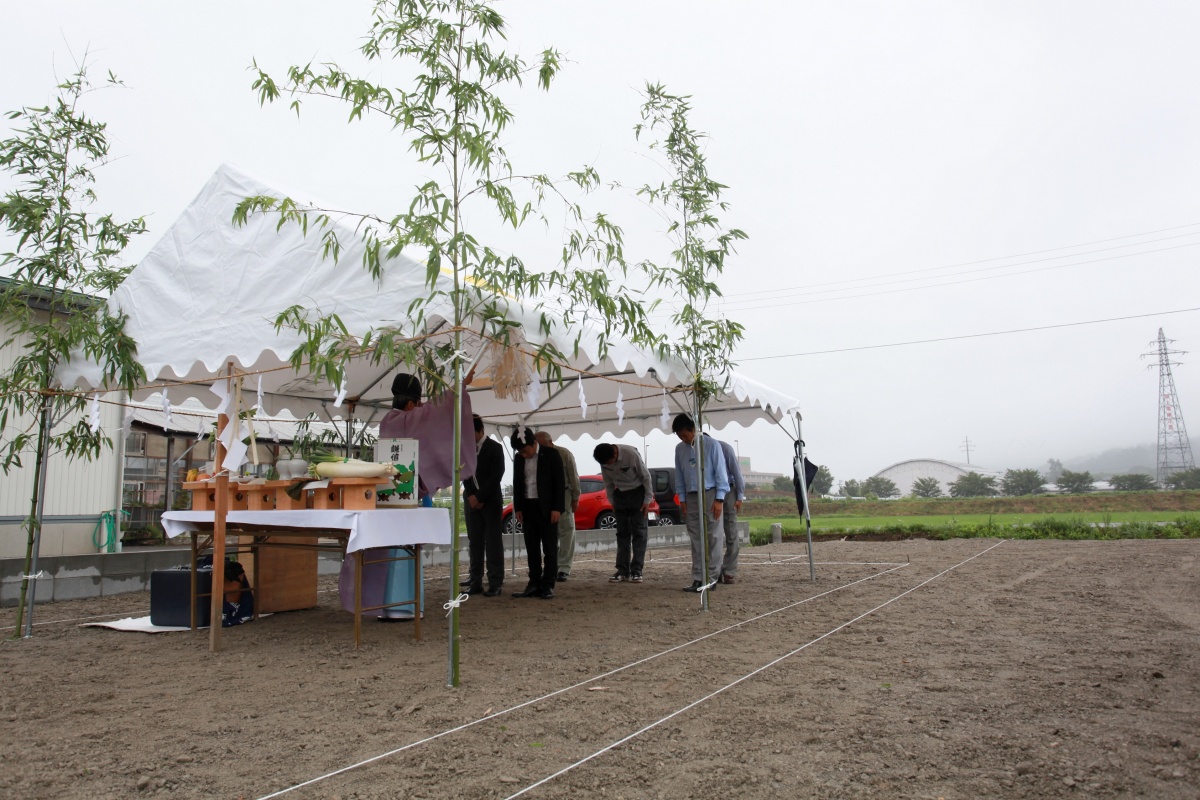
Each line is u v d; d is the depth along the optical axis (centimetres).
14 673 454
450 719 348
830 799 256
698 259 686
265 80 429
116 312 593
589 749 307
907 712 354
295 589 686
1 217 581
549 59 447
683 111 700
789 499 4131
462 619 629
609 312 476
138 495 1535
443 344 442
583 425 1089
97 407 640
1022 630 557
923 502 3775
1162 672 423
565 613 656
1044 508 3478
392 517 503
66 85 605
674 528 1756
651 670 441
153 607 618
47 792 266
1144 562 1062
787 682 412
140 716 360
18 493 1074
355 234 485
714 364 691
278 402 859
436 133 426
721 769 284
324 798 259
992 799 255
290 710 366
